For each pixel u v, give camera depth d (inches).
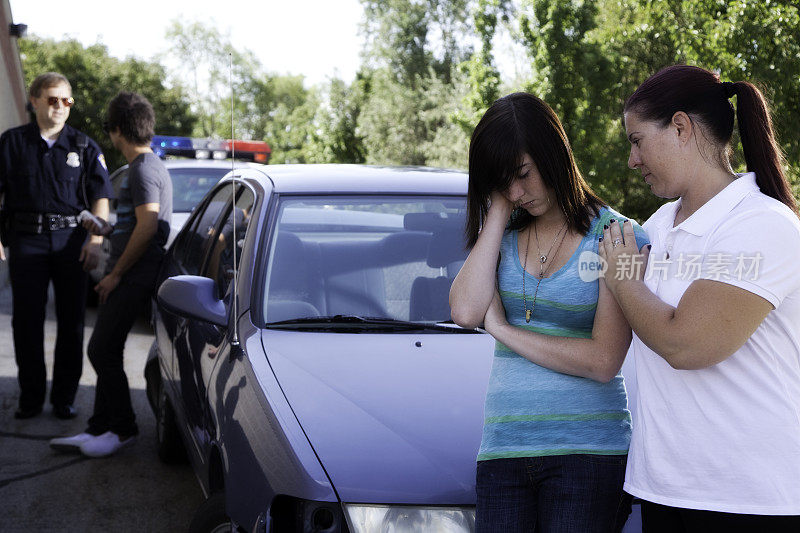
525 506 75.7
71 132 199.9
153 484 166.9
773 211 61.7
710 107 64.4
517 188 74.9
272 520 85.6
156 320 175.5
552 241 77.3
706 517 63.6
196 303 122.0
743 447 62.6
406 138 1603.1
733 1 436.8
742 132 65.2
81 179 199.9
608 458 74.2
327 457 86.2
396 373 103.2
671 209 69.1
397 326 118.5
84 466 174.9
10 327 312.5
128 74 1813.5
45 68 1830.7
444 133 1499.8
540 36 695.1
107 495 160.9
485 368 105.7
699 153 64.9
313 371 103.2
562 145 74.6
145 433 197.5
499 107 75.0
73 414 205.9
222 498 103.7
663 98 64.9
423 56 1801.2
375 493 82.3
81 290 203.9
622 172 663.8
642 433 67.4
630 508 76.4
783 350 62.6
